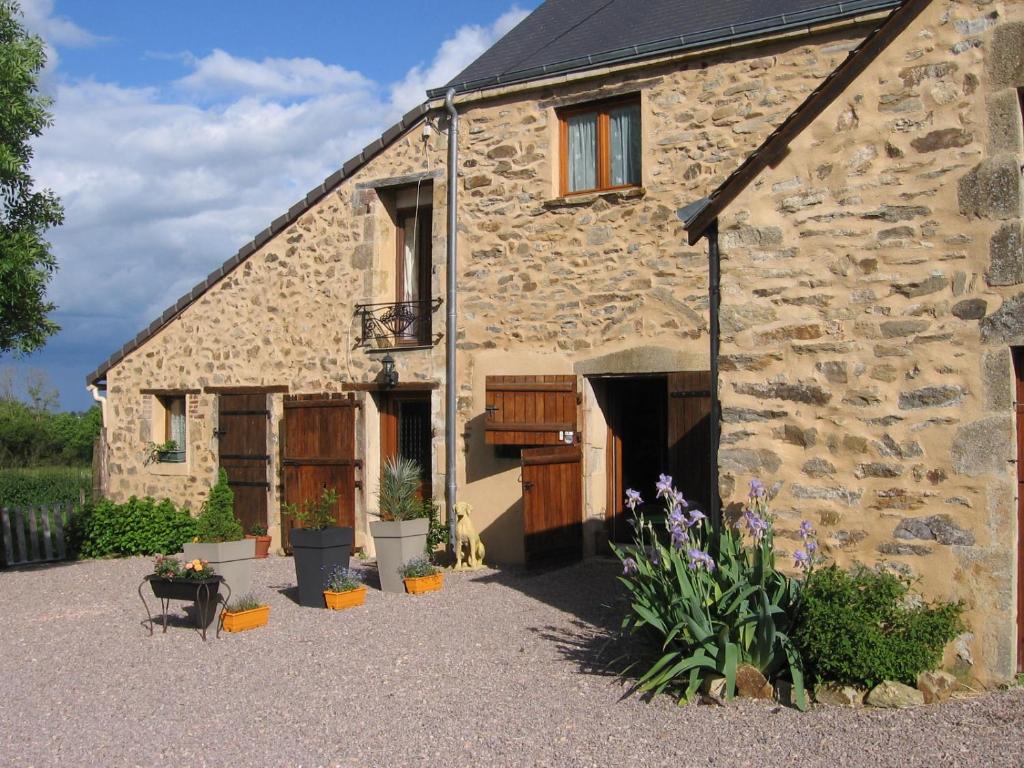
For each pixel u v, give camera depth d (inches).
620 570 362.6
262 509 483.2
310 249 468.4
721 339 244.5
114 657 274.7
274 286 481.4
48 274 394.0
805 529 217.0
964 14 216.1
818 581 210.5
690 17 382.9
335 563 338.0
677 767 176.9
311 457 457.4
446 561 408.8
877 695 199.6
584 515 385.1
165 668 261.0
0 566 461.7
